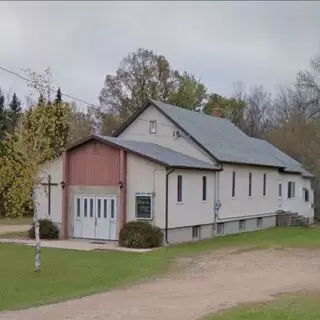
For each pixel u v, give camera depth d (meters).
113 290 18.09
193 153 36.62
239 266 23.25
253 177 41.91
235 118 72.62
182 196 32.75
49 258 25.77
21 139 22.42
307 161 57.47
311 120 62.16
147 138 38.16
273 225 45.41
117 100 64.94
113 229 32.25
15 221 47.31
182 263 24.45
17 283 19.92
